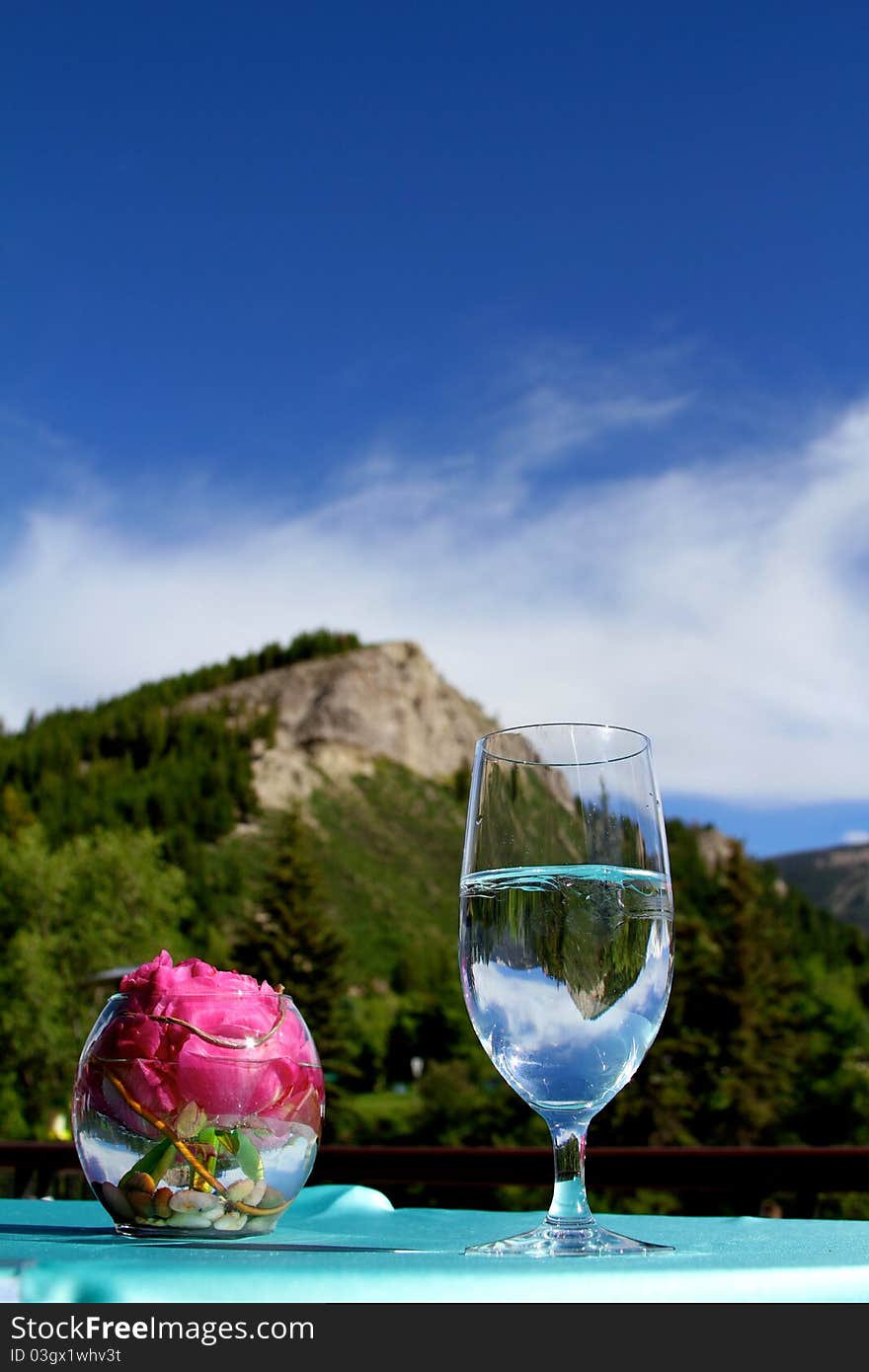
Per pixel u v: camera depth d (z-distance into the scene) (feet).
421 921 138.41
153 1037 1.61
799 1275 1.24
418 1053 100.32
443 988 87.76
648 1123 60.85
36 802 142.41
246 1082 1.61
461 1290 1.12
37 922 80.94
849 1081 65.00
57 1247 1.44
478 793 1.60
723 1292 1.19
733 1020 66.44
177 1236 1.59
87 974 78.02
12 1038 75.25
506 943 1.47
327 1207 2.03
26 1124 75.10
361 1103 97.04
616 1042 1.46
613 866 1.49
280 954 87.40
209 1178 1.59
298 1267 1.13
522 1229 1.78
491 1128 64.39
